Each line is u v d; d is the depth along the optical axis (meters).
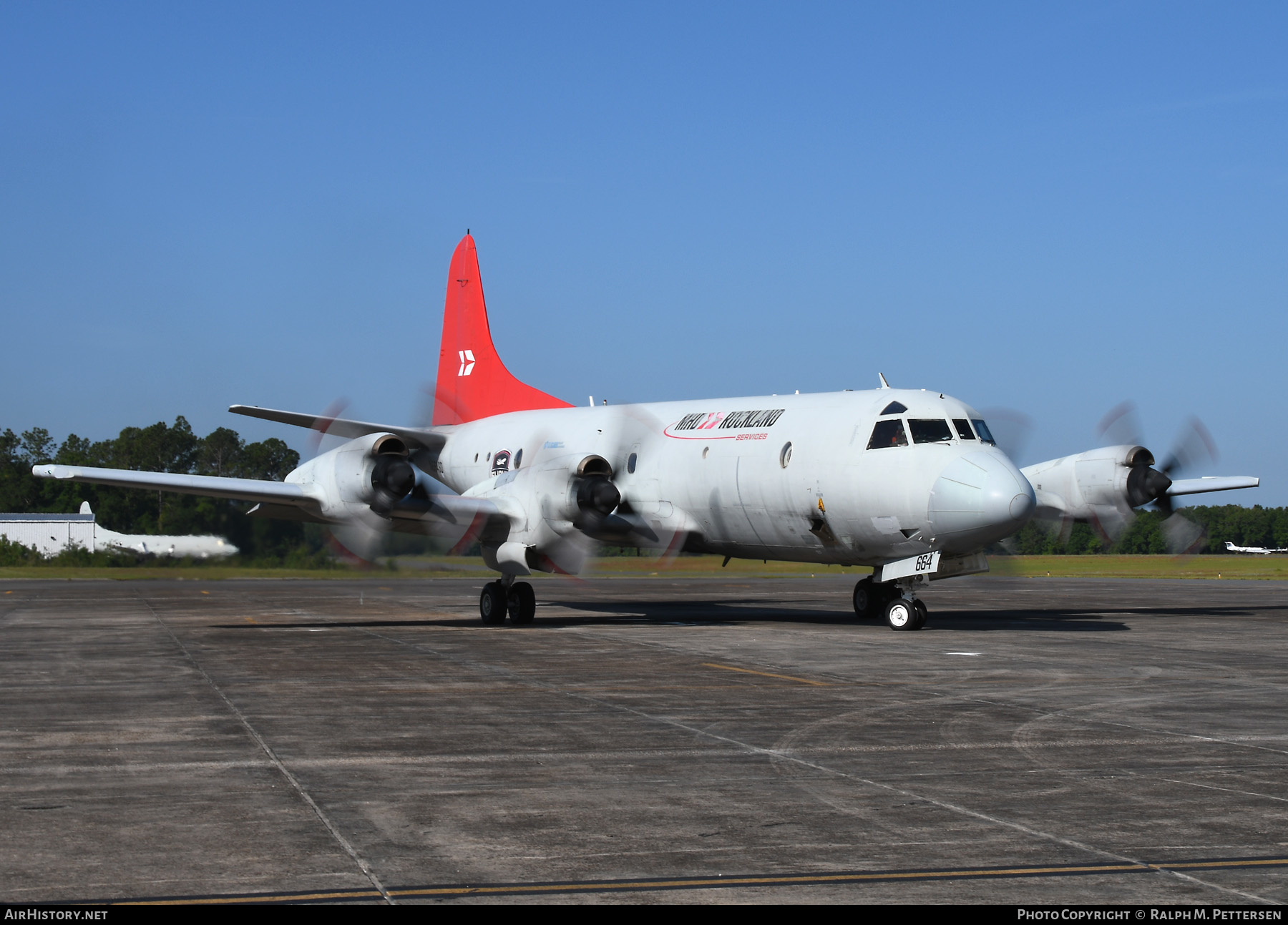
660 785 7.70
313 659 15.41
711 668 14.29
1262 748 9.00
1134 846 6.26
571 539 20.94
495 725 10.09
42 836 6.39
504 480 21.58
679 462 22.23
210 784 7.72
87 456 98.19
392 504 20.19
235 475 88.56
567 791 7.55
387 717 10.51
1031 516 18.02
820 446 19.84
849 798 7.35
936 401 19.47
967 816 6.89
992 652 16.17
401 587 39.44
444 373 31.30
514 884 5.62
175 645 17.44
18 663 14.88
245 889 5.52
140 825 6.65
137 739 9.37
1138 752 8.85
